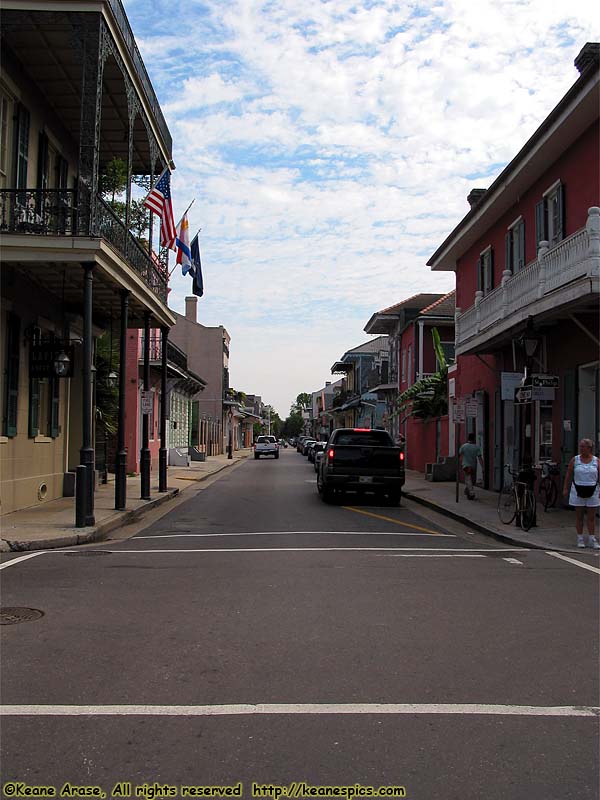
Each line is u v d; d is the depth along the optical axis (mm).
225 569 9812
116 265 14508
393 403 42969
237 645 6387
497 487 20969
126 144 18781
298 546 11953
